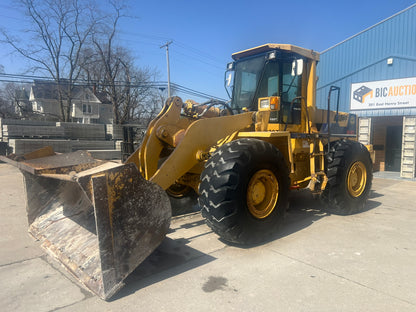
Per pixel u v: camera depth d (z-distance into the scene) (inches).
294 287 105.0
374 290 103.1
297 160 189.0
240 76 202.1
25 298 99.2
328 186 192.9
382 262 125.3
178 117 163.3
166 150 171.6
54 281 110.0
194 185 184.7
